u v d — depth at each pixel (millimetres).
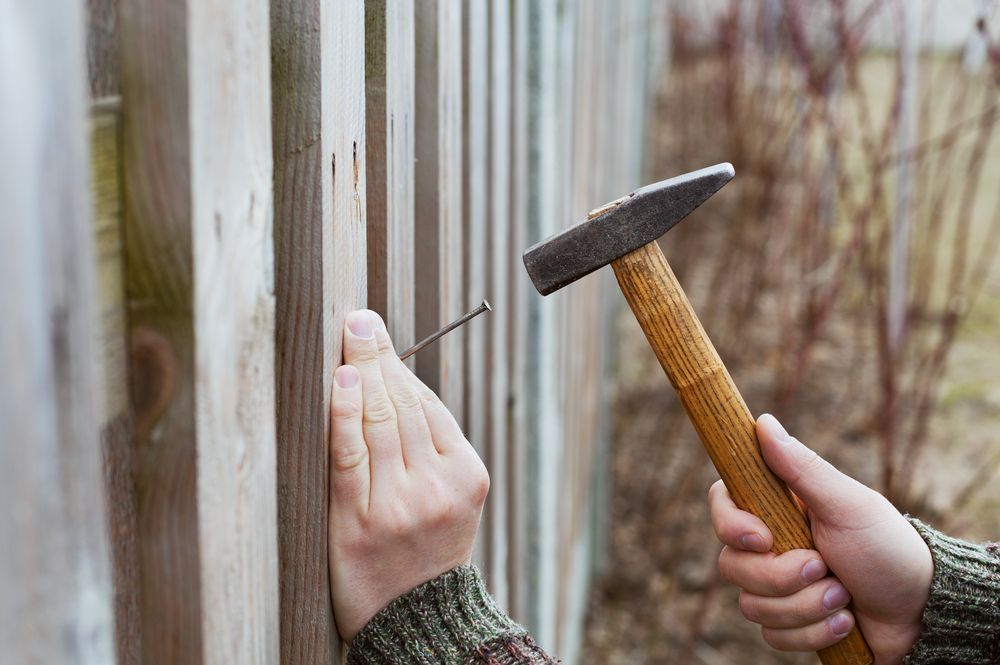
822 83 4258
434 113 1159
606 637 3604
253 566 733
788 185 6207
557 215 2344
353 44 894
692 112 8547
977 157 3703
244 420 700
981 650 1162
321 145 797
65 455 426
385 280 1021
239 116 668
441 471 898
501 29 1619
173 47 591
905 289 3908
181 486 633
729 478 1119
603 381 4199
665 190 1048
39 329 408
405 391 897
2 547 390
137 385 623
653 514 4234
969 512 4148
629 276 1076
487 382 1627
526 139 2008
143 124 598
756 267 5195
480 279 1496
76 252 434
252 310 705
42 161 410
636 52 6301
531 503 2256
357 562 877
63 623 427
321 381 831
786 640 1165
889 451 3320
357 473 857
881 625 1160
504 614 926
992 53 3254
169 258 609
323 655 875
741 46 6180
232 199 662
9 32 389
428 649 875
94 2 570
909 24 3850
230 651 697
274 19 784
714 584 3273
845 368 5332
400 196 1075
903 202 3904
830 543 1114
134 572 641
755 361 5371
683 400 1109
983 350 5727
